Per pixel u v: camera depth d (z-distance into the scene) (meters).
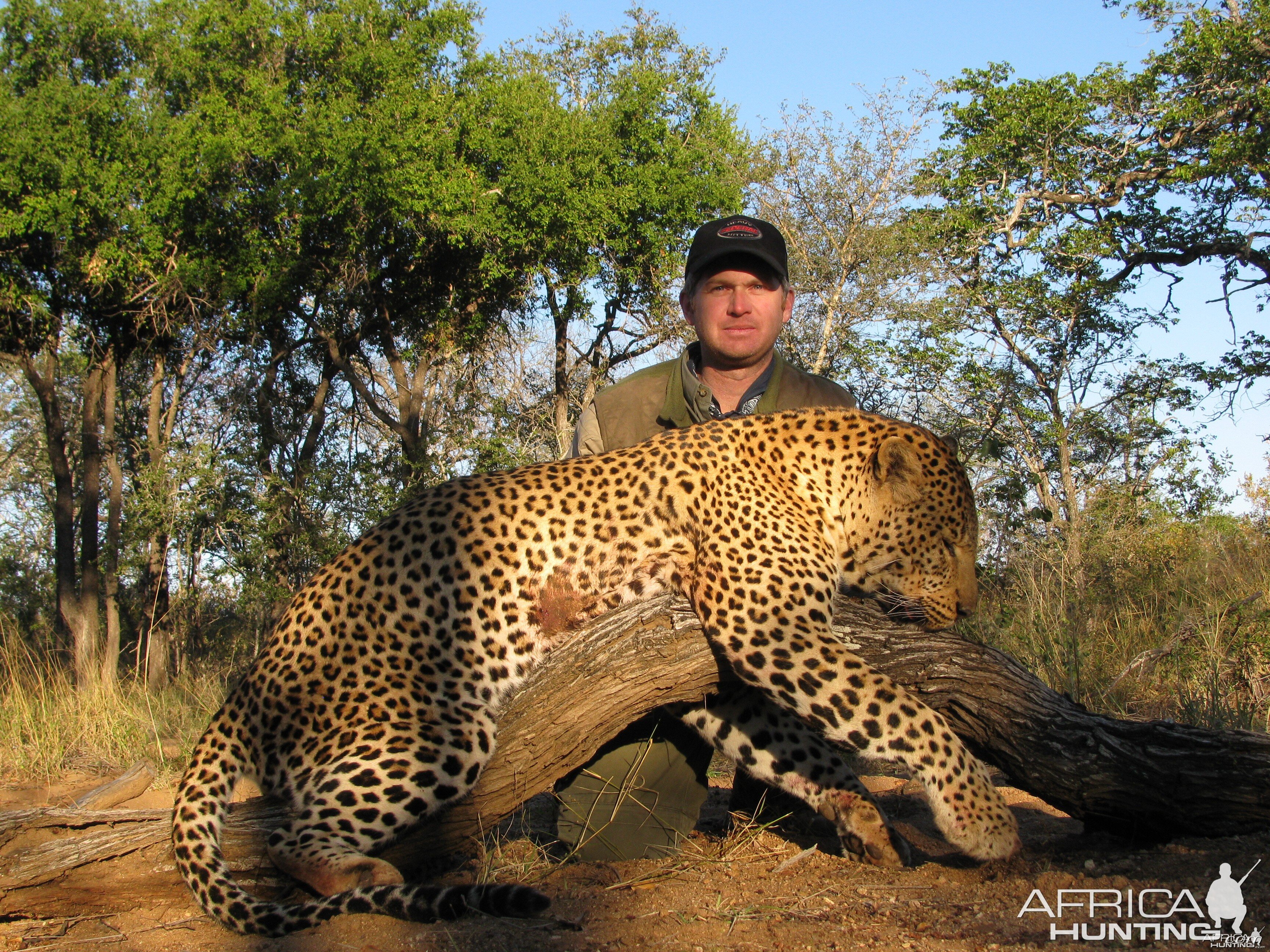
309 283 18.05
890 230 19.95
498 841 3.99
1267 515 11.38
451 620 3.52
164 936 3.08
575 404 21.11
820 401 4.58
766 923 2.94
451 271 18.95
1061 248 19.05
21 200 15.37
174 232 16.44
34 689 8.98
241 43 18.02
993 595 9.11
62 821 3.30
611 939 2.83
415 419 19.19
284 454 19.33
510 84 18.06
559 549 3.61
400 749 3.33
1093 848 3.55
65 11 16.78
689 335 19.59
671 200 18.70
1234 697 6.01
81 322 17.28
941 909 2.98
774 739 3.84
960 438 17.41
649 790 4.00
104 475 21.22
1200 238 19.66
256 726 3.51
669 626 3.48
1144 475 17.64
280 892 3.36
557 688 3.45
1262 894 2.84
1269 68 18.91
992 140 19.61
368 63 17.67
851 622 3.64
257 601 16.86
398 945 2.83
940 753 3.28
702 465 3.68
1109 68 20.31
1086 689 6.52
